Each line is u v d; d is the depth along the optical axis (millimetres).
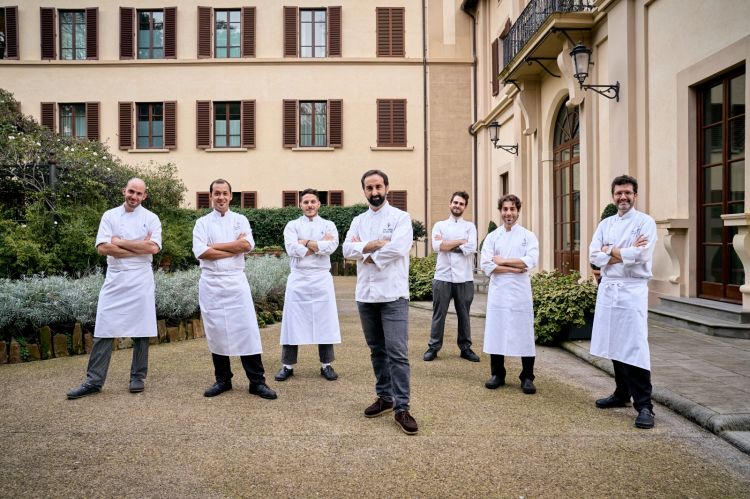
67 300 6355
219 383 4855
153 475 3189
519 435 3838
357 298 4242
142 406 4453
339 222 19016
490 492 3000
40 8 20172
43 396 4695
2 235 7898
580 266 10719
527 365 4934
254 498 2924
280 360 6227
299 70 20344
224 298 4734
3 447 3582
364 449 3582
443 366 5902
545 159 12984
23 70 20188
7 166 9008
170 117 20219
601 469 3293
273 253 14688
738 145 7129
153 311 4953
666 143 8289
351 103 20391
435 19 20359
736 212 7188
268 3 20391
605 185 10008
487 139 18531
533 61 12000
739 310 6758
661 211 8438
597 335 4430
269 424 4047
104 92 20250
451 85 20266
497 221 17453
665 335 6828
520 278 4953
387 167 20344
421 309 10586
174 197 12367
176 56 20312
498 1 17172
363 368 5816
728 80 7266
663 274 8352
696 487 3068
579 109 10719
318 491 3004
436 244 6227
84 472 3223
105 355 4801
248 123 20297
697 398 4332
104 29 20359
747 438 3658
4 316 5949
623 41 9109
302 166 20344
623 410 4402
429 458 3443
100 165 9992
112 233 4863
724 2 7090
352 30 20469
